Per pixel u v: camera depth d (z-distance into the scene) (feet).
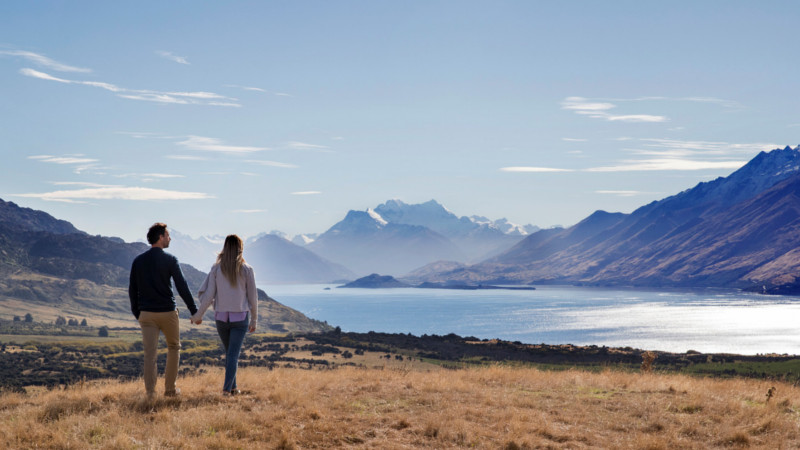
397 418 30.37
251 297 34.45
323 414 30.68
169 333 32.71
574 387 43.34
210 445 24.44
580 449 26.86
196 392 35.42
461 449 25.98
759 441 28.96
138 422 27.40
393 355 274.16
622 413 34.12
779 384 48.91
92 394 35.01
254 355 270.46
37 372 287.48
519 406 35.22
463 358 264.31
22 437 25.11
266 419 28.76
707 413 34.53
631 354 293.43
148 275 31.81
